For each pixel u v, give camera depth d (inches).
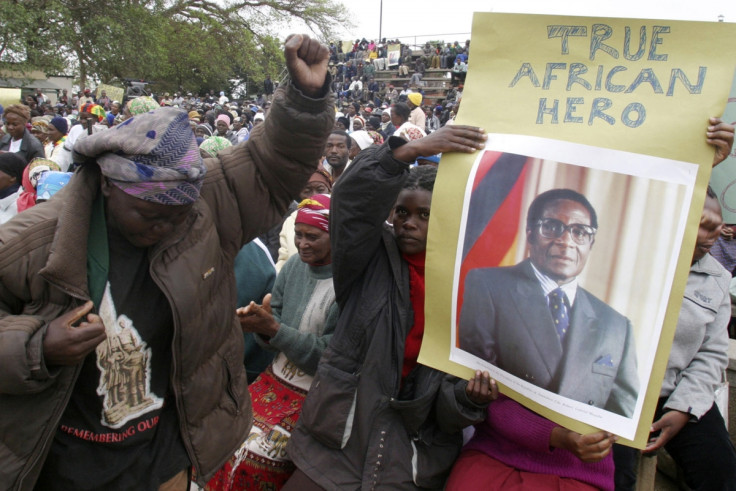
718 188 98.3
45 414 56.3
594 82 60.2
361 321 75.5
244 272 106.1
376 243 75.2
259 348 109.1
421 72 1267.2
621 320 57.9
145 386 63.7
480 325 65.8
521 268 62.9
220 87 1706.4
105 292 59.2
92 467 62.5
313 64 62.1
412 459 74.2
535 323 62.1
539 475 72.0
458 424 71.1
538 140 62.1
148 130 53.9
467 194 65.6
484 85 65.9
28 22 951.0
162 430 67.0
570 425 59.9
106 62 1120.8
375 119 461.4
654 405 56.4
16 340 51.2
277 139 64.3
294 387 94.0
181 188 54.9
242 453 89.3
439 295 68.3
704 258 90.6
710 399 85.2
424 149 67.1
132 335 61.1
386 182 69.2
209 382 67.0
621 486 87.9
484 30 65.6
